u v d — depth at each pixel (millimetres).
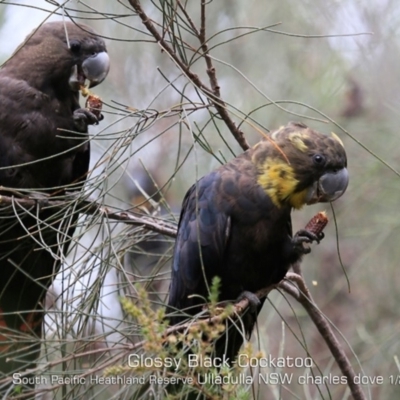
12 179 8258
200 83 6098
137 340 6164
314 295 11312
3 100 8234
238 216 6930
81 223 6352
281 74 11492
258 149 7098
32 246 7938
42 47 8469
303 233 6844
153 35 6070
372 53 11188
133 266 7477
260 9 11688
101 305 7492
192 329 4902
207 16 11742
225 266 7000
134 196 11211
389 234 10617
